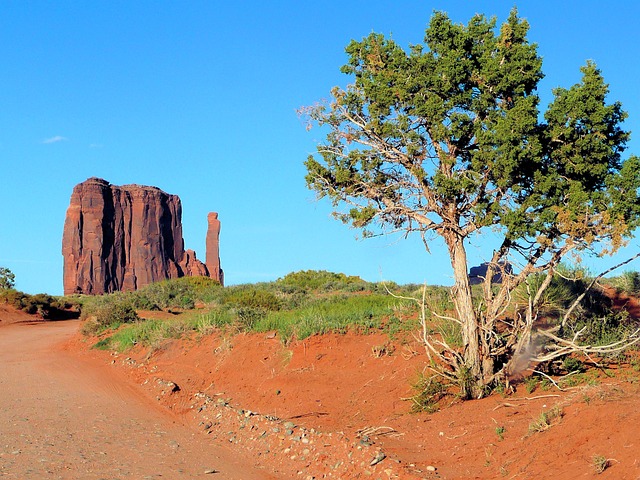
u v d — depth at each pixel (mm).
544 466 8477
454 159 12727
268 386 16094
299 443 11797
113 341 27234
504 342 13312
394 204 13289
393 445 10727
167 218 152125
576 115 12172
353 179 13484
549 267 12281
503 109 12656
